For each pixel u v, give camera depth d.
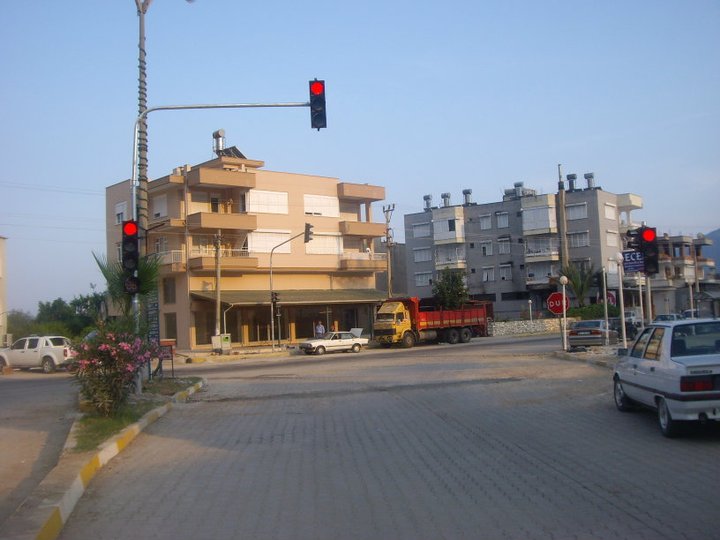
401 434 11.41
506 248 75.50
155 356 16.69
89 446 9.73
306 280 52.38
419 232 80.75
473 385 18.66
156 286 17.08
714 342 9.99
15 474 8.46
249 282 49.19
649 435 10.18
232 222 46.69
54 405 15.98
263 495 7.44
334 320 53.41
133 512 6.80
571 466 8.38
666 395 9.64
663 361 9.95
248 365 33.84
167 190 48.12
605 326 32.41
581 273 68.50
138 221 17.59
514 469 8.35
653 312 80.31
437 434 11.24
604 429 10.88
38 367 33.50
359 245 55.97
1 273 46.28
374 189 55.44
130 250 15.52
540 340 46.44
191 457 9.73
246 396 18.23
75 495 7.24
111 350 12.48
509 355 30.97
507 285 75.31
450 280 51.91
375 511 6.68
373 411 14.57
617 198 75.75
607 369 21.30
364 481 8.02
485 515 6.42
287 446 10.57
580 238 72.38
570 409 13.30
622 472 7.94
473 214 77.81
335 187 53.97
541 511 6.48
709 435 9.96
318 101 15.29
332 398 17.34
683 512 6.26
